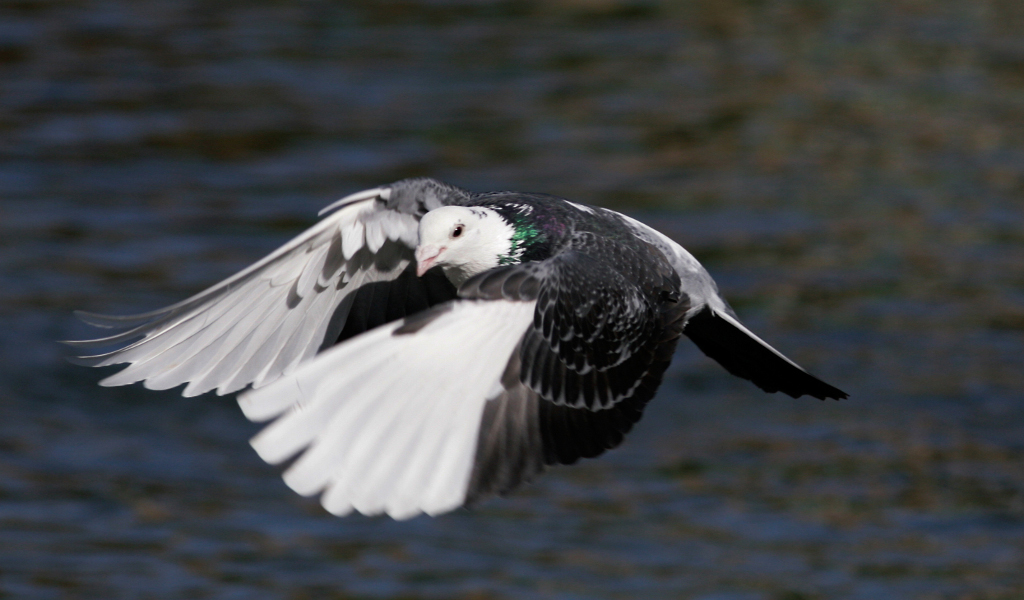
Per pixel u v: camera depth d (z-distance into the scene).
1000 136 22.28
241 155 21.14
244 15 28.47
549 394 5.79
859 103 23.77
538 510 12.83
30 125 22.06
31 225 18.44
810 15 28.92
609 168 20.73
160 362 6.56
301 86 24.22
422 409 5.43
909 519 12.51
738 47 26.81
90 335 15.41
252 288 6.86
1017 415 14.25
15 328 15.47
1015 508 12.70
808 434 14.12
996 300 16.83
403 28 27.67
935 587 11.42
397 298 7.31
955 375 15.06
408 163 20.80
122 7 28.80
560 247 6.75
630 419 6.02
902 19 28.67
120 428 14.09
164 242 18.00
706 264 17.58
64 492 12.80
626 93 24.12
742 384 15.20
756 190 20.02
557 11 29.02
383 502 5.21
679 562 11.80
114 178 20.14
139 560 11.70
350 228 7.06
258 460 13.68
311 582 11.46
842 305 16.64
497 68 25.31
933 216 19.25
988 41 27.08
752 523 12.46
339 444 5.21
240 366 6.81
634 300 6.29
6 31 26.62
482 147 21.50
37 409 14.23
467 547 12.06
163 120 22.47
